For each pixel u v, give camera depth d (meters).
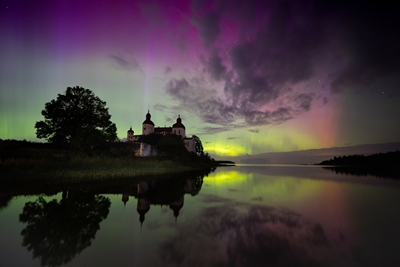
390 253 4.67
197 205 9.48
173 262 4.18
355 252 4.73
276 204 9.91
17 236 5.45
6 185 12.15
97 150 30.72
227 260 4.28
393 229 6.36
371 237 5.67
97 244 5.03
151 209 8.48
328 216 7.82
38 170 15.34
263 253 4.63
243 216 7.73
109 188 13.05
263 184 18.19
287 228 6.40
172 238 5.46
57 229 5.99
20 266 3.99
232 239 5.45
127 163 25.19
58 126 28.66
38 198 9.85
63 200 9.57
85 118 28.56
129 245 4.98
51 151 24.78
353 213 8.27
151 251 4.67
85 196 10.55
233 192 13.52
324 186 16.92
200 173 30.98
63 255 4.45
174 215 7.70
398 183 19.02
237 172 37.09
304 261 4.27
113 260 4.24
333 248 4.94
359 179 23.22
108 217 7.23
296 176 27.80
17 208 8.09
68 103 29.62
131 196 10.95
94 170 18.78
